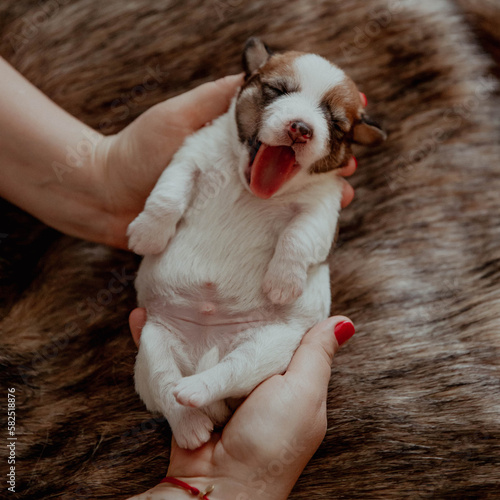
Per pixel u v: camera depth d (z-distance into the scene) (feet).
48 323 1.56
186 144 1.46
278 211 1.45
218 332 1.42
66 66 1.64
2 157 1.51
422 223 1.59
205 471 1.33
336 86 1.45
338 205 1.47
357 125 1.50
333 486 1.45
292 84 1.45
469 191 1.60
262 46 1.51
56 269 1.60
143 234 1.40
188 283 1.42
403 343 1.51
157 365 1.36
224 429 1.35
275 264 1.39
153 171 1.51
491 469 1.40
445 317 1.53
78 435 1.48
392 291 1.55
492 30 1.73
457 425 1.43
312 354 1.37
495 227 1.58
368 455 1.44
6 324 1.56
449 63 1.65
